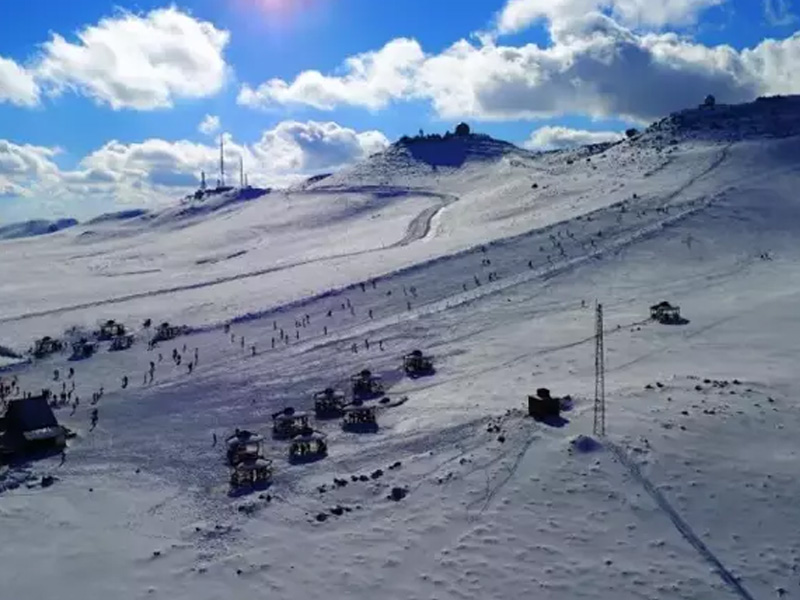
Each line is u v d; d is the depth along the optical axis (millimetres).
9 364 73625
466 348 65625
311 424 51500
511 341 65688
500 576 30500
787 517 32156
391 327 74750
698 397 43969
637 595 28688
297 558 33469
